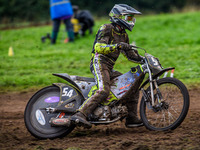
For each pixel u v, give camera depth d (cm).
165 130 1276
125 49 1249
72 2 9538
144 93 1325
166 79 1274
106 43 1277
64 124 1277
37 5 9656
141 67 1309
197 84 2338
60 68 3159
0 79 2727
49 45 4947
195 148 1042
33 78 2728
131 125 1384
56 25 4947
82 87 1327
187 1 9750
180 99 1348
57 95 1346
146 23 6575
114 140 1208
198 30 5391
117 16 1294
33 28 7650
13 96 2270
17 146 1203
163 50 3803
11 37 6100
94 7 9469
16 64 3462
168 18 6950
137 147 1076
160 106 1266
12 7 9681
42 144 1215
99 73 1293
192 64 2997
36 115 1319
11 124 1573
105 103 1298
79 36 5653
